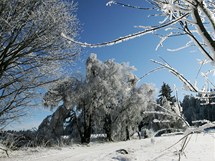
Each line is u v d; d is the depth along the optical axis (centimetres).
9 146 1736
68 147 2319
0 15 1313
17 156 1625
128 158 1603
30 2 1388
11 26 1284
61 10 1452
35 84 1522
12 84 1500
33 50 1465
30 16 1359
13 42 1404
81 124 3522
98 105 3456
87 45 134
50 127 3181
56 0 1446
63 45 1473
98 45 134
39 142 2203
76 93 3097
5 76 1499
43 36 1430
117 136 3900
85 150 2186
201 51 150
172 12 146
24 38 1423
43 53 1494
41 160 1576
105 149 2256
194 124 149
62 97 2764
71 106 3083
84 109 3425
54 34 1442
